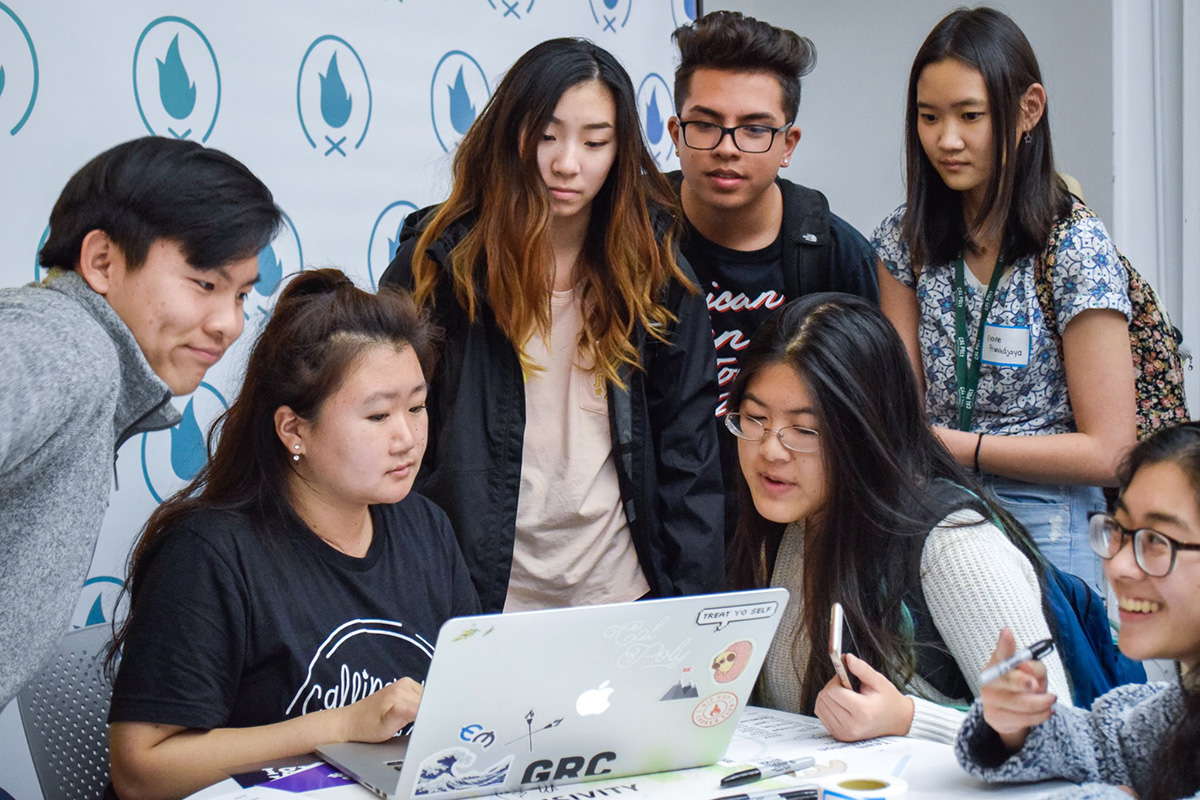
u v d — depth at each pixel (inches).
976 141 80.8
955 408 86.8
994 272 84.0
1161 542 42.9
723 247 93.3
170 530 57.7
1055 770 46.6
